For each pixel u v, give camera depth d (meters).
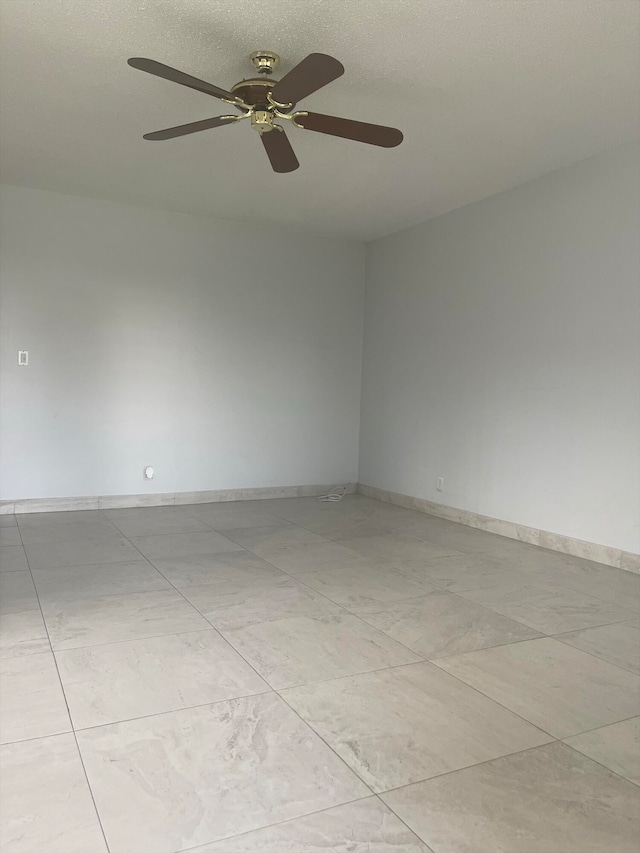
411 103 3.62
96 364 5.74
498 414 5.23
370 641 2.91
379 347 6.71
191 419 6.16
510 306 5.11
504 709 2.33
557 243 4.69
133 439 5.93
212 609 3.27
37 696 2.33
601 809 1.79
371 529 5.28
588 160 4.44
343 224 6.22
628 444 4.20
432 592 3.65
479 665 2.70
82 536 4.76
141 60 2.48
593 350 4.43
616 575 4.10
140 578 3.76
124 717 2.20
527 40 2.96
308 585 3.71
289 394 6.62
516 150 4.30
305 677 2.54
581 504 4.52
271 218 6.10
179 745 2.04
